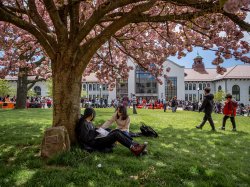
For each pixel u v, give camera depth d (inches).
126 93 3154.5
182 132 471.8
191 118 797.9
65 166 234.2
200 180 213.0
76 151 260.4
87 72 624.7
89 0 322.3
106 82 627.5
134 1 254.4
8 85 2443.4
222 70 372.5
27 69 708.0
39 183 191.9
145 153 281.9
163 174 218.5
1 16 261.3
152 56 518.9
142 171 223.5
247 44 353.7
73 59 285.9
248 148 361.7
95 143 278.8
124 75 591.8
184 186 198.1
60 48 286.8
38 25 301.9
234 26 325.1
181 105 2576.3
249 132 524.7
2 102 1609.3
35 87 3304.6
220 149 344.8
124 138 276.1
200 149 337.1
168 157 277.6
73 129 287.1
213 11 223.1
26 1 374.9
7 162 247.0
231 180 217.6
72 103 287.6
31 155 261.1
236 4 94.9
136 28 488.7
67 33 289.7
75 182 196.4
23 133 403.5
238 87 3193.9
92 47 282.4
